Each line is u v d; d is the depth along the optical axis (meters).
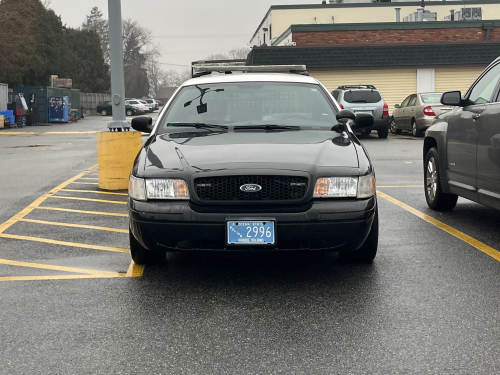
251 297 4.52
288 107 5.96
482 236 6.34
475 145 6.36
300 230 4.52
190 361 3.42
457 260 5.45
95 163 14.70
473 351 3.50
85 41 77.44
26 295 4.62
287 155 4.81
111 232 6.78
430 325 3.91
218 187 4.60
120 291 4.70
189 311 4.24
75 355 3.52
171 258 5.67
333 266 5.32
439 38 31.38
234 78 6.39
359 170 4.71
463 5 51.72
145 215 4.64
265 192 4.59
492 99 6.16
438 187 7.50
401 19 50.72
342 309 4.23
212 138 5.34
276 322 4.00
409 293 4.56
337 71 28.64
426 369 3.27
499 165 5.79
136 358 3.47
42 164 14.49
